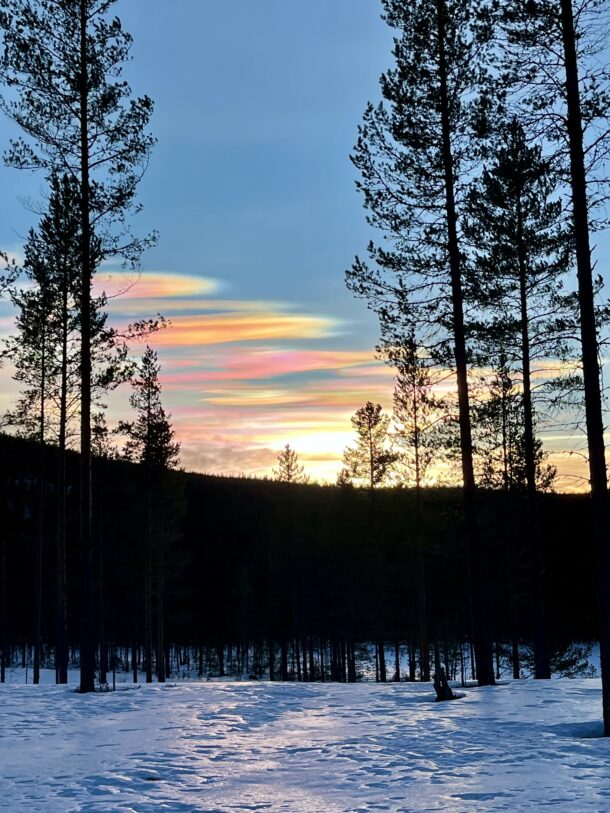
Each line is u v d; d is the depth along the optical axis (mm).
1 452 32469
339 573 48312
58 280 23516
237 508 88250
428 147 17281
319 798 7238
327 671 54875
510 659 32406
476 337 20312
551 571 47688
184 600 66375
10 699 15688
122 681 43812
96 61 17609
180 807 7082
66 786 8055
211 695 15773
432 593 40750
